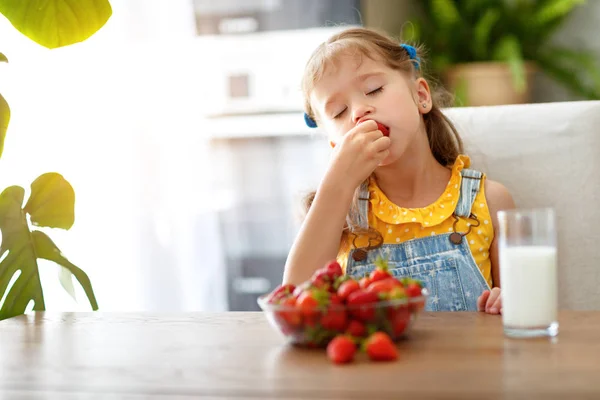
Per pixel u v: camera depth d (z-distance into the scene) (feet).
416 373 2.76
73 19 5.42
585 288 5.04
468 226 5.00
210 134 9.43
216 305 8.71
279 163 10.13
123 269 7.25
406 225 5.09
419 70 5.52
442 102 6.09
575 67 12.20
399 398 2.51
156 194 7.58
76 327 4.00
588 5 12.20
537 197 5.16
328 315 3.05
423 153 5.18
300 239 4.53
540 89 12.39
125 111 7.34
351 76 4.95
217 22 9.66
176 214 7.82
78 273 4.99
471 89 11.19
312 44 10.08
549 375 2.65
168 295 7.67
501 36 12.02
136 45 7.46
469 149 5.33
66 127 6.72
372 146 4.61
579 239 5.06
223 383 2.79
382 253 5.06
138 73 7.48
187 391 2.73
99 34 7.08
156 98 7.66
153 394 2.72
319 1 10.12
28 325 4.12
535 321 3.17
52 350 3.49
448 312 3.86
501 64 11.04
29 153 6.32
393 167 5.16
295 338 3.18
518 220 3.19
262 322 3.86
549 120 5.19
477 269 4.89
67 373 3.07
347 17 10.16
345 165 4.59
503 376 2.67
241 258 9.90
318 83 5.05
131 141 7.38
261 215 10.04
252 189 9.98
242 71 9.91
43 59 6.52
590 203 5.06
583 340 3.09
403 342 3.22
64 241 6.70
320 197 4.58
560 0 11.47
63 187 5.05
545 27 11.94
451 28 11.68
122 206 7.28
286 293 3.30
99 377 2.98
